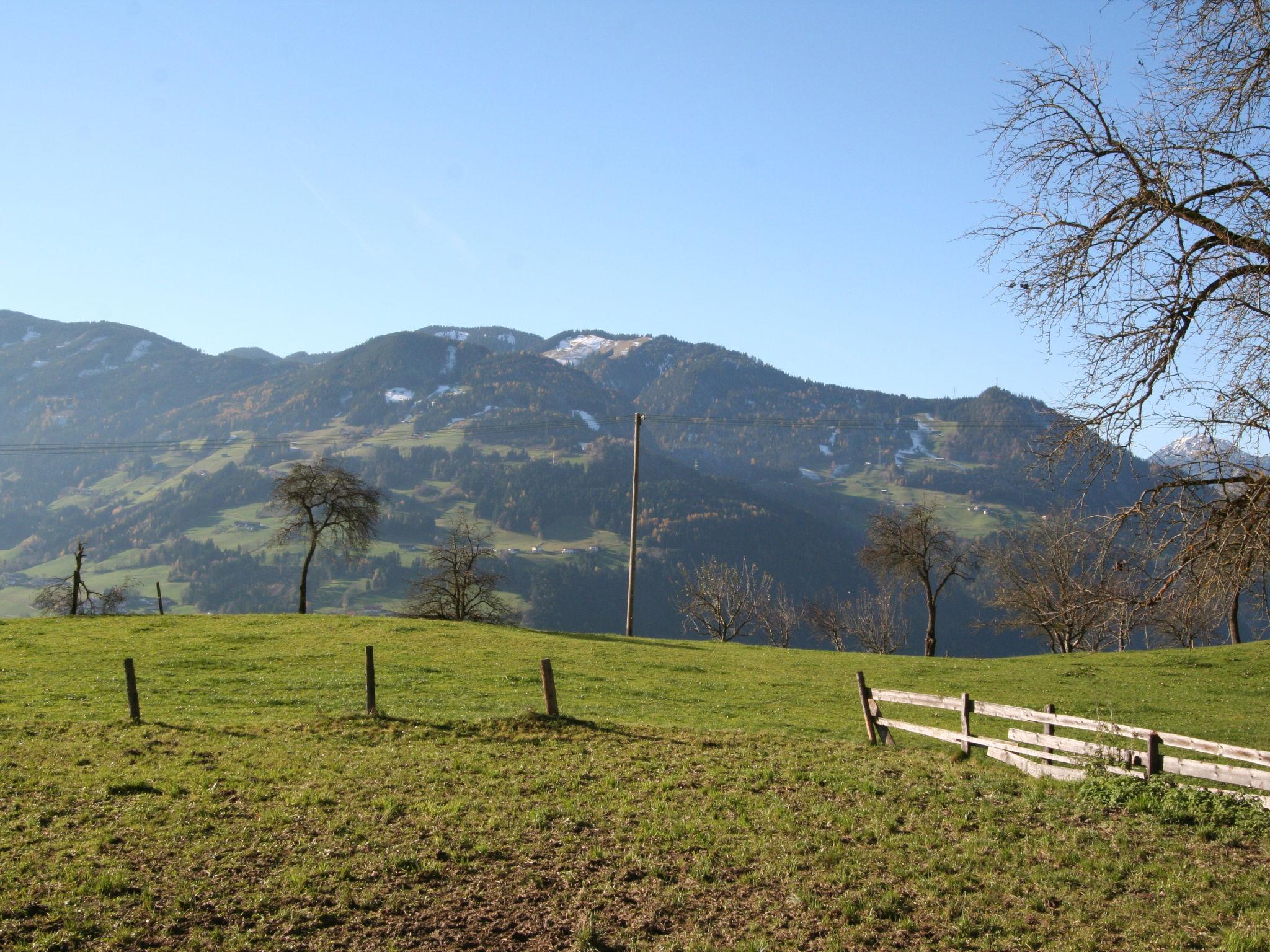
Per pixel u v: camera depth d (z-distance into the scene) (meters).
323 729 23.05
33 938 11.30
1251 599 14.80
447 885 13.34
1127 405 15.73
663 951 11.48
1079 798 16.70
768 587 97.75
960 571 75.19
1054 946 11.30
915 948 11.48
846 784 18.16
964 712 20.70
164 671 36.16
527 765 19.72
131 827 15.18
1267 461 14.41
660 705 32.84
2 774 18.05
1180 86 15.27
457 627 53.47
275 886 13.05
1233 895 12.37
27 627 49.75
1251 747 28.53
